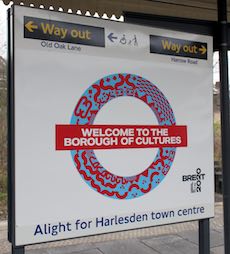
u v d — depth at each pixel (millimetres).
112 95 3443
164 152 3680
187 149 3801
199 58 3879
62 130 3207
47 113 3146
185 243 5613
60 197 3191
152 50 3633
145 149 3588
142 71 3584
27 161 3062
